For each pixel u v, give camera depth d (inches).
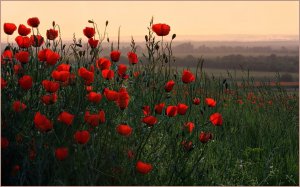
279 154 229.5
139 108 191.6
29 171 149.9
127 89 211.3
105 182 153.1
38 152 146.0
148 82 198.2
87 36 188.5
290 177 203.3
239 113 289.3
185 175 173.9
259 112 309.0
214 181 181.8
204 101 240.8
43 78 175.8
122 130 151.9
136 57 187.9
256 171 211.3
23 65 164.7
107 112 176.7
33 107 167.0
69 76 171.6
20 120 159.3
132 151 167.6
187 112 243.0
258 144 249.8
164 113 203.9
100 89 194.2
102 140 169.9
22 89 165.3
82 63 194.9
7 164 154.3
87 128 168.4
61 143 149.6
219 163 208.5
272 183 205.6
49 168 154.1
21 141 157.6
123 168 160.1
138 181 156.2
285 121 275.7
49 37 189.5
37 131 158.7
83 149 153.8
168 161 179.3
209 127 235.0
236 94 318.0
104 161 153.7
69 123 143.6
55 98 154.9
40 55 162.4
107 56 192.2
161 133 202.8
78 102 164.9
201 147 209.8
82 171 146.9
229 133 245.8
